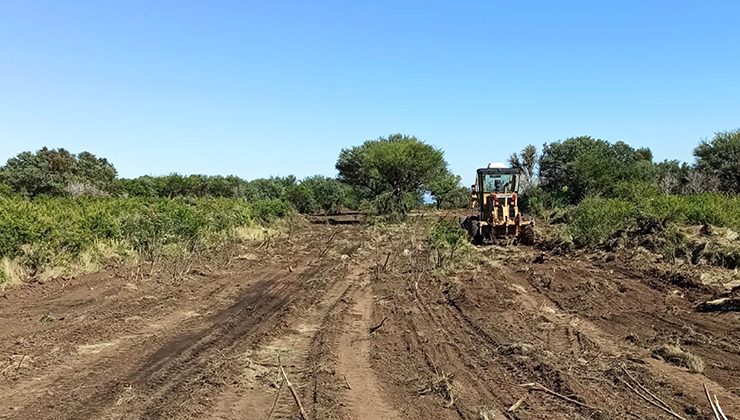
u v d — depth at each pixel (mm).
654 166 45969
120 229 19375
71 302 12570
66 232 16328
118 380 7734
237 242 25438
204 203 28250
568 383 7609
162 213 21531
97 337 9875
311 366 8484
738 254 16516
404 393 7465
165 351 9164
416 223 36844
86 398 7055
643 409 6801
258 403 6973
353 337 10266
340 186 60781
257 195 52750
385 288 15039
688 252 17516
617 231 21547
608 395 7289
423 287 15086
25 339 9594
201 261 19219
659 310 12180
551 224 31828
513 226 23844
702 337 9953
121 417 6453
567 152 44562
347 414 6652
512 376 8117
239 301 13391
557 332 10547
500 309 12430
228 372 8023
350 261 20344
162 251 19266
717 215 21406
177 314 11883
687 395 7246
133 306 12359
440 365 8609
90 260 16781
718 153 39656
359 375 8164
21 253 15055
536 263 18859
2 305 12109
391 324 11180
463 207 54781
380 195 42938
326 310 12531
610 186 38844
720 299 12617
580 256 20359
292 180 65062
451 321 11430
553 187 42969
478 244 23922
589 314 11875
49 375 7906
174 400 6984
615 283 15062
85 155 50844
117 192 40156
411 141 46812
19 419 6395
